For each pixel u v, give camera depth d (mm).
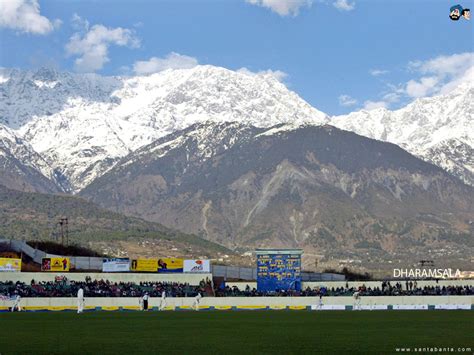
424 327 118812
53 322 132125
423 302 193500
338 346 89438
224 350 85938
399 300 194250
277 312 169750
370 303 193125
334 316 151500
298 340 97375
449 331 110375
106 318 144375
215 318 144625
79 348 88000
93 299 179500
